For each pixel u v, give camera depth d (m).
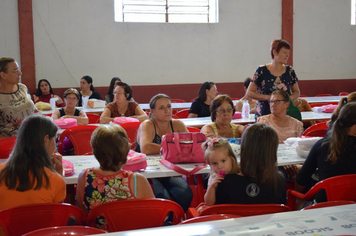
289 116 3.64
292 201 2.46
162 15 8.94
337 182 2.05
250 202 1.96
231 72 9.41
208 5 9.14
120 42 8.71
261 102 4.27
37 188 1.78
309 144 2.91
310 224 1.49
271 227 1.46
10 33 8.08
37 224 1.64
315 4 9.66
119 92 4.67
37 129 1.85
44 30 8.27
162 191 2.60
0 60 3.08
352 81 10.15
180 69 9.12
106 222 1.82
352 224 1.49
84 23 8.47
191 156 2.71
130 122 3.84
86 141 3.60
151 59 8.94
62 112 4.60
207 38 9.18
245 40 9.39
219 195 2.00
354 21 10.07
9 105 3.19
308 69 9.85
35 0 8.15
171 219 2.49
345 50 10.05
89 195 1.93
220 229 1.45
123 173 1.96
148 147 2.95
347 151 2.25
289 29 9.54
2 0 7.97
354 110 2.21
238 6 9.24
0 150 2.88
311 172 2.46
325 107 5.23
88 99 6.55
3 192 1.77
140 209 1.71
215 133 3.33
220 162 2.09
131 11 8.74
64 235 1.38
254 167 1.94
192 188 2.73
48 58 8.36
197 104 4.97
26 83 8.25
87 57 8.57
